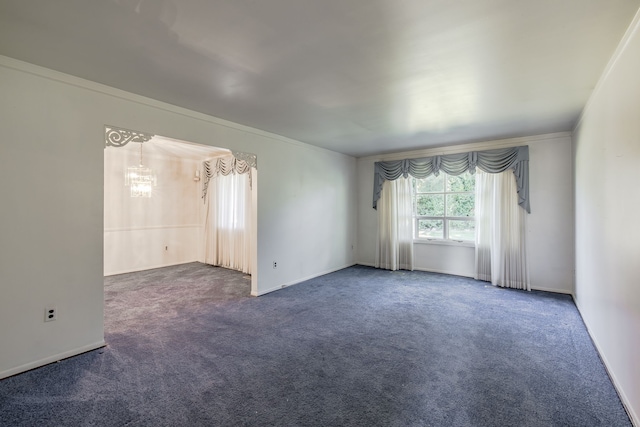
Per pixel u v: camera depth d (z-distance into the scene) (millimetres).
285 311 3740
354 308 3846
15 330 2344
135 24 1815
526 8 1647
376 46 2055
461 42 2002
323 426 1798
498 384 2227
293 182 4973
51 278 2518
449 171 5324
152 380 2266
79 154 2656
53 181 2523
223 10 1669
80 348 2664
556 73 2467
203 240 6961
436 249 5742
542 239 4594
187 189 6965
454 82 2643
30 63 2359
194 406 1973
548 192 4531
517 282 4688
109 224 5773
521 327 3248
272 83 2676
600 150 2656
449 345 2842
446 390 2154
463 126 4082
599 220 2713
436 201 5773
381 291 4574
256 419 1854
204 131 3594
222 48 2094
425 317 3539
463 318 3510
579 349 2760
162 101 3158
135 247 6109
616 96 2193
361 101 3125
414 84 2686
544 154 4543
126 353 2676
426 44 2027
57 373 2355
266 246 4523
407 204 5883
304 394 2105
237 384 2219
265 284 4504
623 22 1776
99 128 2760
